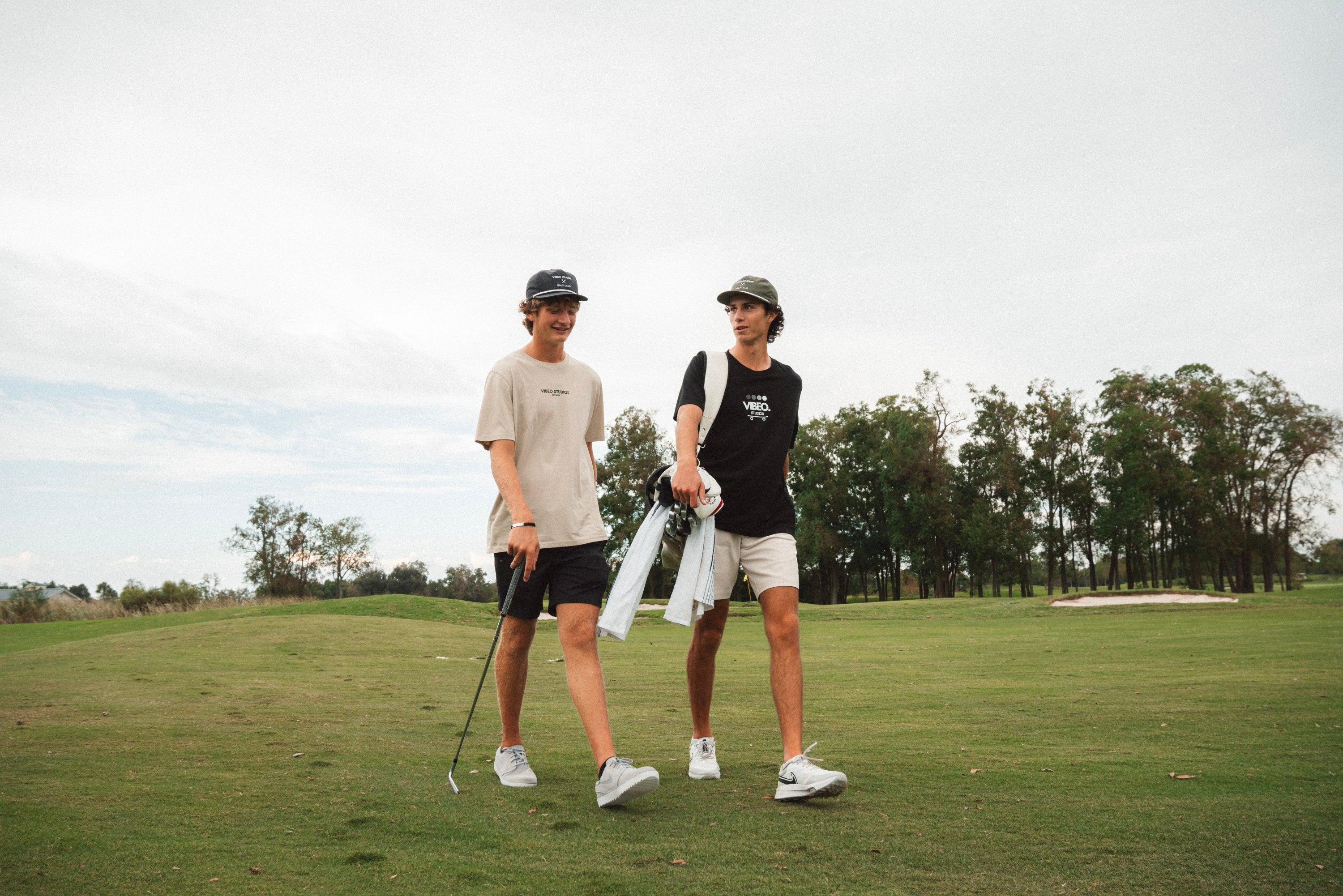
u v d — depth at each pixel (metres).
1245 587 49.31
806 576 60.06
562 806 2.68
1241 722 4.43
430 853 2.12
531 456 3.20
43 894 1.77
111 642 10.75
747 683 6.97
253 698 5.56
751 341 3.41
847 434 56.62
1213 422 49.09
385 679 7.01
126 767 3.19
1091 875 1.97
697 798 2.84
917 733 4.29
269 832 2.29
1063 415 51.34
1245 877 1.96
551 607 3.18
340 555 63.31
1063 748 3.79
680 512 3.21
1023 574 51.47
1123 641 10.96
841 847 2.21
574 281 3.24
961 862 2.07
